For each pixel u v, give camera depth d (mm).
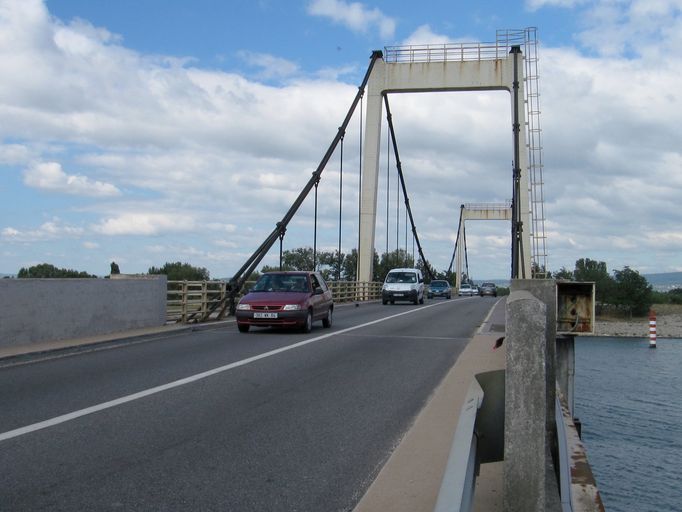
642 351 45625
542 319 2928
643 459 17531
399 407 7387
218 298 20234
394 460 5129
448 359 11547
